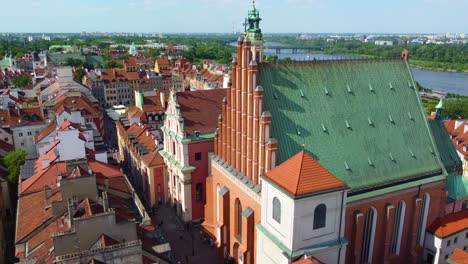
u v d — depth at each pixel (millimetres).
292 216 45844
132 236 44125
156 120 130125
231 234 65062
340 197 48250
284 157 54812
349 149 59406
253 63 53125
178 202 84500
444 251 63812
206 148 80062
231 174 61781
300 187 45562
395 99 65938
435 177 63688
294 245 47031
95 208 49812
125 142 113938
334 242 49656
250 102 54594
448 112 179000
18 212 63594
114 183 69750
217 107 84938
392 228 62156
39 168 78875
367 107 63219
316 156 56875
